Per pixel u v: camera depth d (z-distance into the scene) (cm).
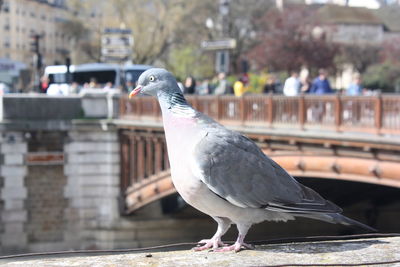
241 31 7062
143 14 5981
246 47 7081
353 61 7619
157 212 2927
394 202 2731
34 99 2889
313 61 6750
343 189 2372
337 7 9788
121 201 2881
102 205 2911
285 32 6781
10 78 4597
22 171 2848
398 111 1584
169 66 6881
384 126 1619
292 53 6738
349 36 9512
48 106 2906
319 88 2186
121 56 3253
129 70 3806
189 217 2944
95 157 2908
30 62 8056
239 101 2092
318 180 2184
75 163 2900
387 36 10038
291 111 1909
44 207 2883
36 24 8175
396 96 1587
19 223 2850
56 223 2889
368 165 1702
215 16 6631
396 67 7044
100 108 2967
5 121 2833
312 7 9538
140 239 2900
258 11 7012
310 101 1845
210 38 6669
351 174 1762
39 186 2877
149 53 6050
